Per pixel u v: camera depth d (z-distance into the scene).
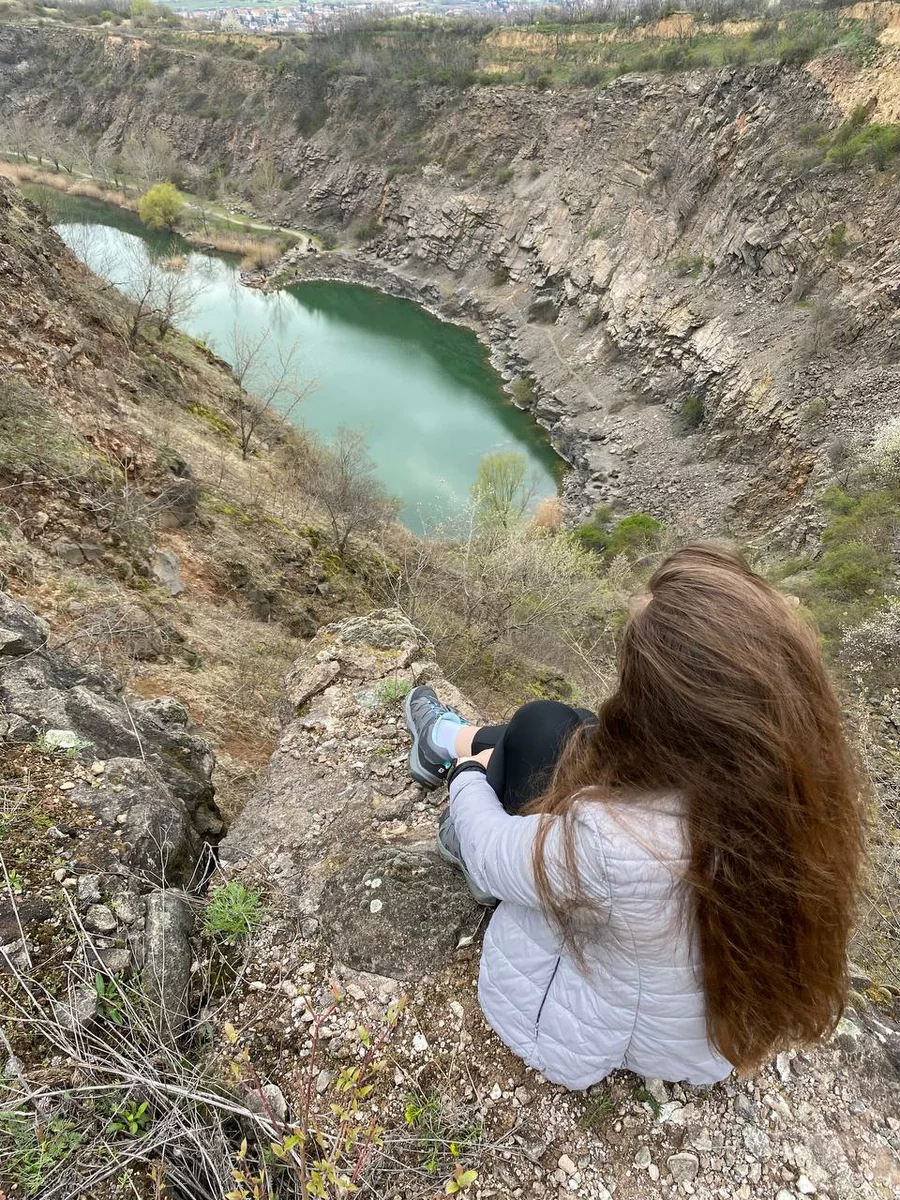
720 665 1.21
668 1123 1.95
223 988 2.22
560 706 2.11
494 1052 2.06
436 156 54.59
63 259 15.70
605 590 14.44
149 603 7.41
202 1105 1.82
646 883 1.34
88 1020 1.84
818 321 27.48
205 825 2.99
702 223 36.28
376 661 4.11
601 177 43.53
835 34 33.44
